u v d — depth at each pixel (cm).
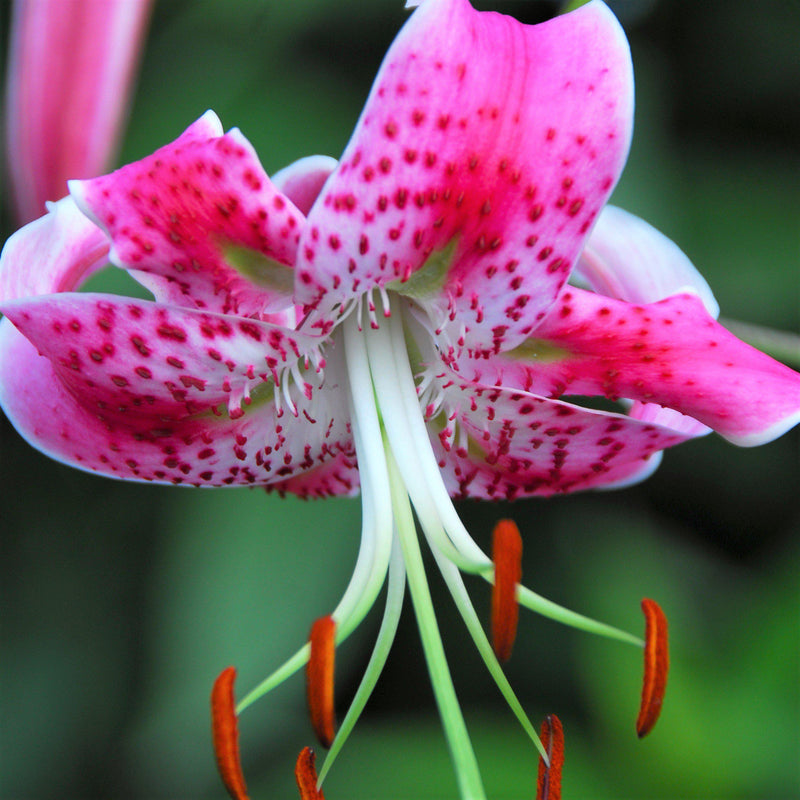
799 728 68
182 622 69
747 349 58
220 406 59
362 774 71
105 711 79
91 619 78
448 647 85
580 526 84
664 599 74
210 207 56
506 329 58
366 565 60
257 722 71
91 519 76
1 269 57
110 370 57
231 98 71
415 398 60
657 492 88
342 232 56
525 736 70
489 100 55
